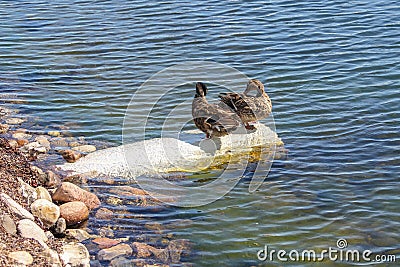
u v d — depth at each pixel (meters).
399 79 13.80
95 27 17.73
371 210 9.46
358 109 12.59
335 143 11.41
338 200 9.74
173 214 9.54
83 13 18.98
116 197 9.96
